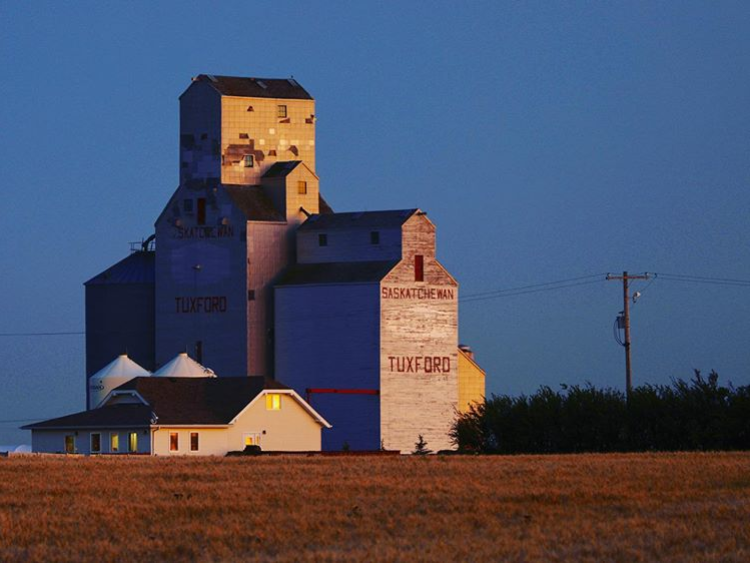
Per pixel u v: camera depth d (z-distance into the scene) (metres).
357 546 125.69
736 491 155.00
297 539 129.50
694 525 131.25
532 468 186.75
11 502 153.75
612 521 134.88
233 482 171.50
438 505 148.00
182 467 198.00
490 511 143.50
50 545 129.12
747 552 118.31
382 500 152.12
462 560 116.88
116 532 134.62
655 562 115.75
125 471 190.25
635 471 178.25
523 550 120.38
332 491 160.62
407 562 116.25
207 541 129.12
